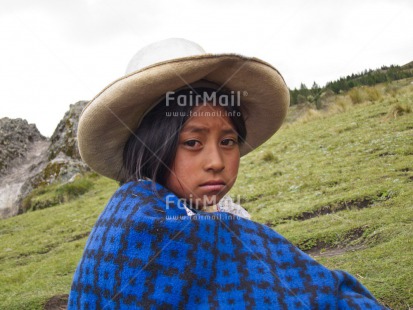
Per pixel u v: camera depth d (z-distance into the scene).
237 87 1.56
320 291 1.39
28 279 6.55
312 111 14.82
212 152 1.47
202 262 1.36
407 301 3.20
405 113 10.79
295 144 11.23
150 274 1.35
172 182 1.52
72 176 18.02
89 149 1.66
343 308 1.39
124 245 1.38
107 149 1.68
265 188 8.22
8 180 21.06
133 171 1.56
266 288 1.36
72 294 1.48
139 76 1.40
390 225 4.79
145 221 1.39
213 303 1.33
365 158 8.37
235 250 1.41
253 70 1.50
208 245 1.38
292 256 1.44
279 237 1.48
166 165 1.48
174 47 1.55
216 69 1.46
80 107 22.27
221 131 1.49
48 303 5.12
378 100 13.41
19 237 10.53
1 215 17.67
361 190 6.40
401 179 6.45
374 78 30.09
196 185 1.48
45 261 7.58
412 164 7.16
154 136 1.49
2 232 11.51
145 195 1.47
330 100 21.78
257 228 1.48
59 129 22.72
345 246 4.70
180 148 1.47
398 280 3.48
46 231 10.61
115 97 1.45
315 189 7.44
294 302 1.35
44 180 18.31
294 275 1.41
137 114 1.52
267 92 1.62
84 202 13.30
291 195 7.47
